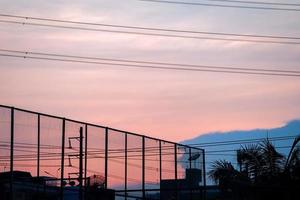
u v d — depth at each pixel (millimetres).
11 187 27500
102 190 34469
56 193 31203
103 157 34781
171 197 40406
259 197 35188
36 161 29719
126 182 36375
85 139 33500
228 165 36719
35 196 29781
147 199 37656
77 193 33000
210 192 44812
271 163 35875
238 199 36031
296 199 34375
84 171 33375
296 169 34406
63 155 31469
